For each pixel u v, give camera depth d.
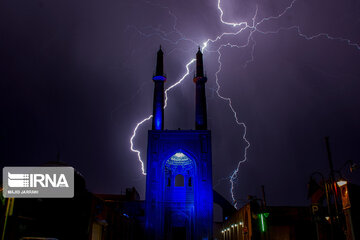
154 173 36.91
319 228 23.59
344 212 18.78
